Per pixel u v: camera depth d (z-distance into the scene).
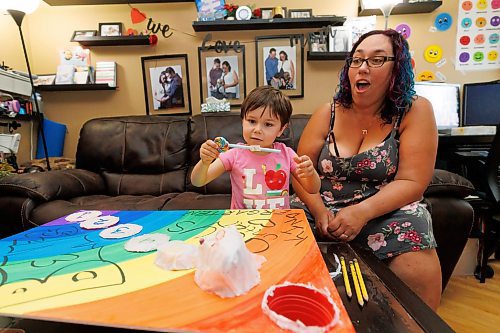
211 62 2.12
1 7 1.61
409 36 2.06
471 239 1.48
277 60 2.10
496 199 1.37
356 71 0.93
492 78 2.08
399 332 0.42
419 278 0.82
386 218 0.89
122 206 1.31
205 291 0.41
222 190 1.65
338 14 2.07
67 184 1.41
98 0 2.03
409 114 0.94
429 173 0.91
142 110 2.18
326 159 1.01
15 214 1.22
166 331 0.33
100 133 1.80
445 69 2.08
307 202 0.99
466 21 2.05
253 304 0.38
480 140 1.69
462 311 1.20
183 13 2.10
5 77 1.74
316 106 2.13
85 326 0.49
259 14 1.99
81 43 2.09
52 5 2.07
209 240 0.47
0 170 1.50
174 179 1.71
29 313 0.36
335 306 0.36
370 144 0.98
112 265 0.49
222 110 1.94
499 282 1.44
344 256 0.69
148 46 2.13
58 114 2.16
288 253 0.54
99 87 2.04
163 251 0.50
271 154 1.11
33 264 0.50
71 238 0.63
